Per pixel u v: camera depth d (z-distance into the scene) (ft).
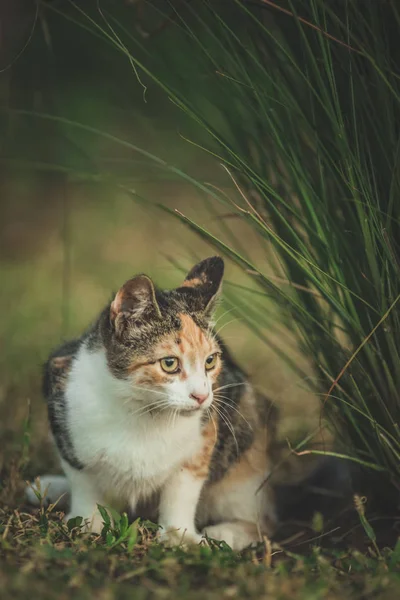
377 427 20.65
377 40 20.49
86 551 18.52
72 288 44.55
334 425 22.94
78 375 21.50
